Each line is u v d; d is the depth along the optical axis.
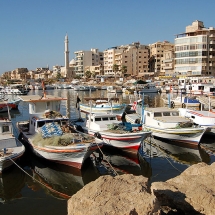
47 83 141.62
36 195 16.30
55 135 20.62
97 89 106.56
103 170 20.14
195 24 116.81
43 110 26.36
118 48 169.25
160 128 26.38
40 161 21.44
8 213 14.29
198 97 53.81
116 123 24.97
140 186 9.20
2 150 19.73
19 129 26.67
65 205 15.04
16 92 89.50
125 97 75.75
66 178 18.72
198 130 24.70
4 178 18.62
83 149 18.75
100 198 8.77
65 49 183.12
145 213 7.68
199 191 9.82
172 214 9.65
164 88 84.62
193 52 107.69
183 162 21.77
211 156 23.25
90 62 181.00
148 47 161.00
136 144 22.34
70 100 72.00
